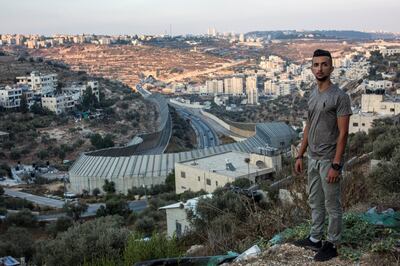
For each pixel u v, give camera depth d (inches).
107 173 2755.9
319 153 275.6
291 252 295.1
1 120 4581.7
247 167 1935.3
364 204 465.1
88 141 4411.9
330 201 275.1
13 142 4074.8
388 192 563.5
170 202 1768.0
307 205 435.8
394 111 2758.4
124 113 5812.0
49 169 3587.6
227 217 544.4
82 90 6200.8
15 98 5280.5
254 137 3383.4
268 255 300.0
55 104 5315.0
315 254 283.9
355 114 2632.9
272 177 1811.0
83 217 2018.9
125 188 2669.8
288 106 7534.5
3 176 3361.2
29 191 2878.9
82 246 611.2
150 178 2677.2
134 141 3988.7
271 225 423.5
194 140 5191.9
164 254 377.1
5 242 1343.5
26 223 1881.2
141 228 1285.7
